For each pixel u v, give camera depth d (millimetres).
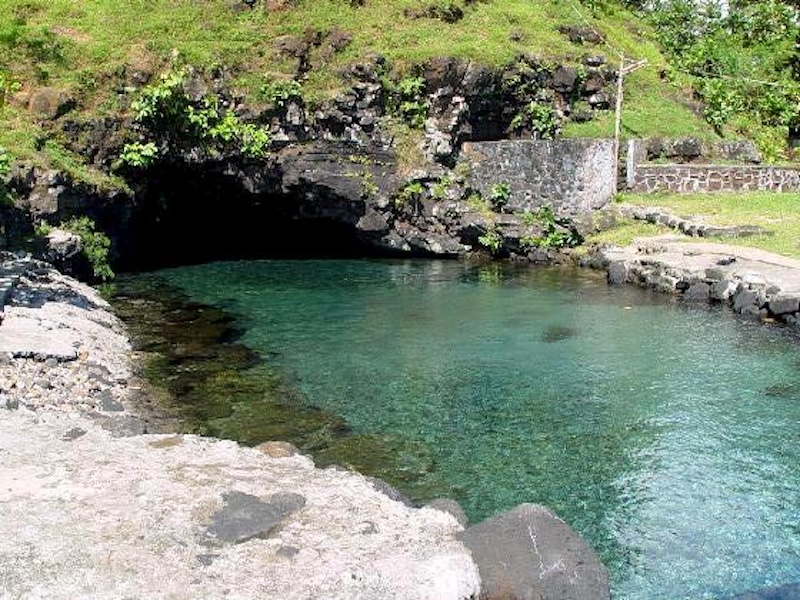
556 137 26047
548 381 12781
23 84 21031
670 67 30094
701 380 12680
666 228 22109
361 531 6809
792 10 34375
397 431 10930
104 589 5859
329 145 23203
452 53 24156
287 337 15273
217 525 6750
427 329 15758
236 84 22797
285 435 10727
